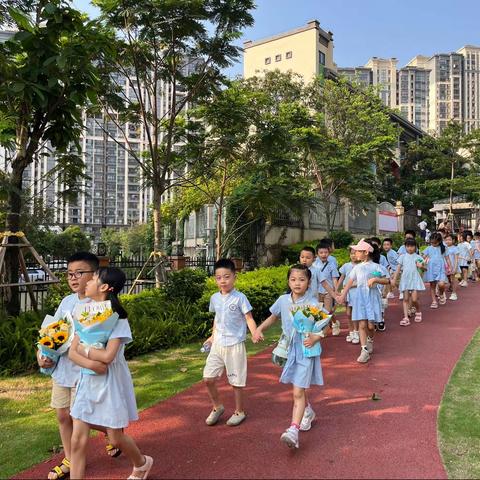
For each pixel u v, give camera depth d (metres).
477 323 8.64
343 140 23.36
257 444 3.92
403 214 31.44
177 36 9.73
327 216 19.05
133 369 6.29
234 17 9.57
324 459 3.64
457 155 33.88
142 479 3.32
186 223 20.53
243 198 13.41
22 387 5.62
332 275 7.62
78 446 3.10
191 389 5.39
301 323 3.87
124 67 10.45
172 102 10.90
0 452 3.96
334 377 5.67
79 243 34.72
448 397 4.94
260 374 5.89
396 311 10.05
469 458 3.62
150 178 10.88
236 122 11.49
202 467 3.56
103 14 8.84
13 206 7.16
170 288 8.73
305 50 38.50
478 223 33.38
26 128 7.20
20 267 7.46
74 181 9.02
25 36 6.33
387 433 4.07
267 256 16.91
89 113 10.84
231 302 4.36
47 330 3.41
